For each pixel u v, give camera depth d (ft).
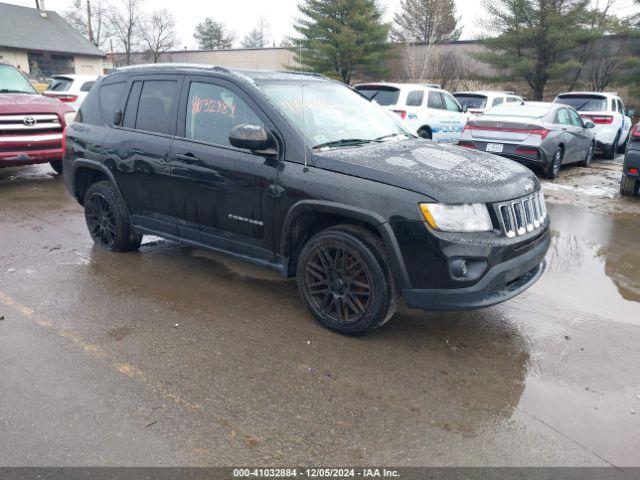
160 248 18.11
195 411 9.36
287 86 14.14
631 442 8.95
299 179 12.12
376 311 11.53
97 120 17.02
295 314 13.37
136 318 12.86
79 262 16.56
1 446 8.34
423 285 10.98
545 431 9.16
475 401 9.96
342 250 11.83
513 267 11.29
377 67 112.78
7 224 20.53
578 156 36.78
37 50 113.80
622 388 10.51
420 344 12.04
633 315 13.83
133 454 8.27
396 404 9.78
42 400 9.52
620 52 94.07
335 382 10.41
